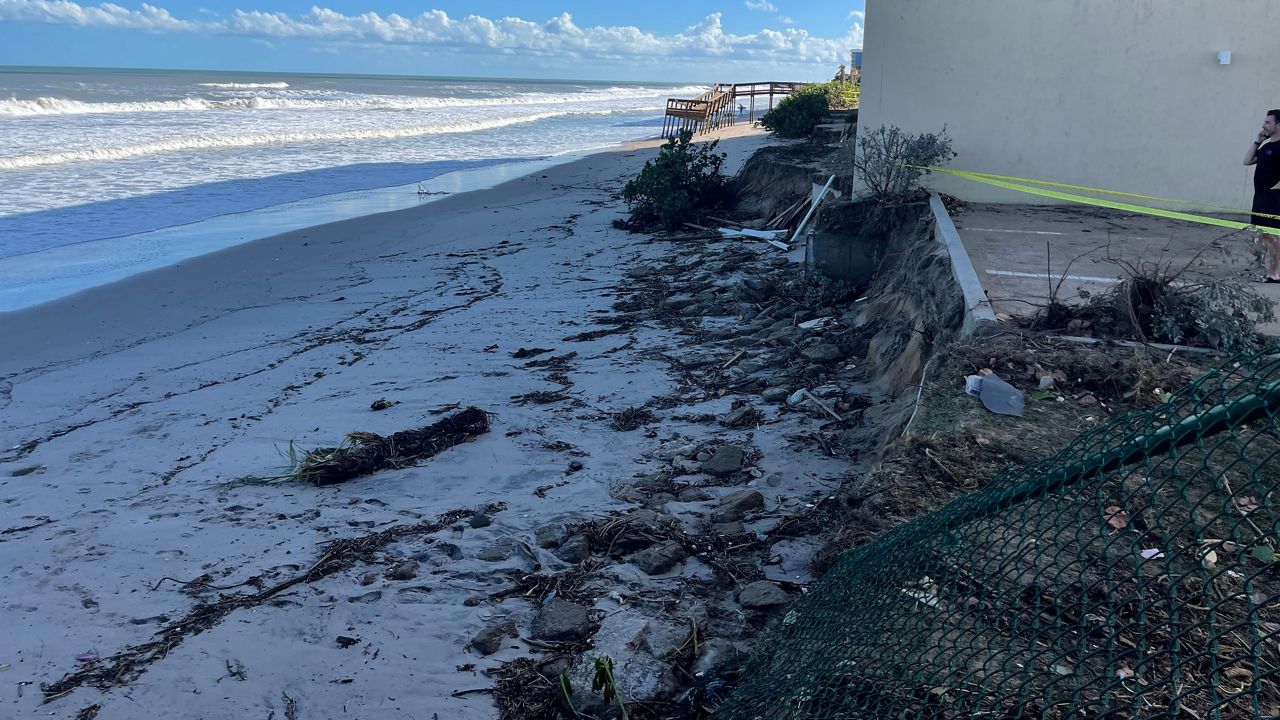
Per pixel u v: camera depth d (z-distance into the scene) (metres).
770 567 4.18
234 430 6.41
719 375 7.20
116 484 5.52
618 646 3.56
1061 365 4.89
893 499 3.96
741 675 3.31
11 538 4.77
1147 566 3.06
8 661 3.61
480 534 4.64
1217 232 8.52
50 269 12.21
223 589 4.17
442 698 3.32
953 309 6.15
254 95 60.25
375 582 4.19
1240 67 9.34
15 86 61.91
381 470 5.57
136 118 36.91
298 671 3.51
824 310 8.94
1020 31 9.60
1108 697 2.33
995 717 2.34
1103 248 7.70
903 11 9.73
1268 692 2.48
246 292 11.16
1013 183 9.58
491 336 8.73
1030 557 3.12
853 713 2.51
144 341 9.15
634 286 10.66
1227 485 3.53
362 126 37.94
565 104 75.81
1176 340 5.15
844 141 14.44
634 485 5.21
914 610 2.79
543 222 15.66
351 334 9.08
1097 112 9.76
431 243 14.09
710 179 15.49
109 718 3.25
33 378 7.96
